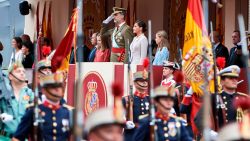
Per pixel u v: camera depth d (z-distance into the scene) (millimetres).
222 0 51281
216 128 33125
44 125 27875
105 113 21094
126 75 39531
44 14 60375
